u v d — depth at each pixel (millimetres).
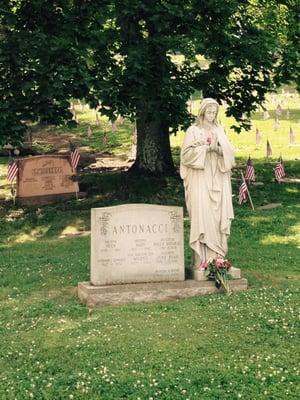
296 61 24391
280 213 21031
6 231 20922
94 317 11586
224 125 41062
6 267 15953
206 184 12945
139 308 11953
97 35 20812
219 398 8023
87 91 20609
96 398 8188
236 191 24781
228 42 22312
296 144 35125
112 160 31969
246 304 11688
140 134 25328
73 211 22438
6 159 32688
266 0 26500
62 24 21141
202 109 13023
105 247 12648
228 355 9398
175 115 21562
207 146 12789
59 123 21219
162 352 9609
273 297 12078
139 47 20828
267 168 29453
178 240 13023
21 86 20094
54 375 9062
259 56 22781
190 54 23016
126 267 12766
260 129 39562
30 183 24109
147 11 20703
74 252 17500
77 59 20484
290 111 45406
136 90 20578
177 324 10789
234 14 23984
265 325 10523
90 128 38719
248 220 20109
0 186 27031
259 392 8148
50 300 12789
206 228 12977
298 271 14578
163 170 25219
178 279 12977
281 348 9570
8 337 10625
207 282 12898
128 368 9055
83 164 30953
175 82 21625
